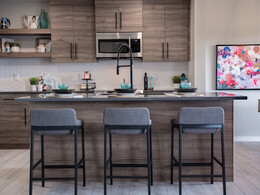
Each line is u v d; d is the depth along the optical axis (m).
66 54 4.77
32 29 4.75
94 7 4.77
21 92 4.57
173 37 4.79
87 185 2.95
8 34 4.88
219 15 4.83
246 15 4.82
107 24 4.69
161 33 4.79
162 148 3.00
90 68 5.17
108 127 2.51
